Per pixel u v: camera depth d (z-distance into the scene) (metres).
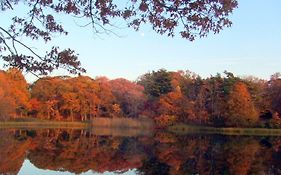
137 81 90.00
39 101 78.75
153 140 49.28
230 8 7.77
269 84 74.19
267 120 69.69
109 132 63.78
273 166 28.67
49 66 8.52
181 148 40.06
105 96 81.50
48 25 8.48
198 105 71.94
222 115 69.62
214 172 26.27
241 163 30.12
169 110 72.56
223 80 72.31
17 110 76.69
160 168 27.69
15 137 48.38
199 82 76.12
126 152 36.16
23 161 28.39
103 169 26.59
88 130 67.69
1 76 66.12
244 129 67.62
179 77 80.44
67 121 78.38
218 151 37.78
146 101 80.56
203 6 7.74
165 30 8.19
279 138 54.91
